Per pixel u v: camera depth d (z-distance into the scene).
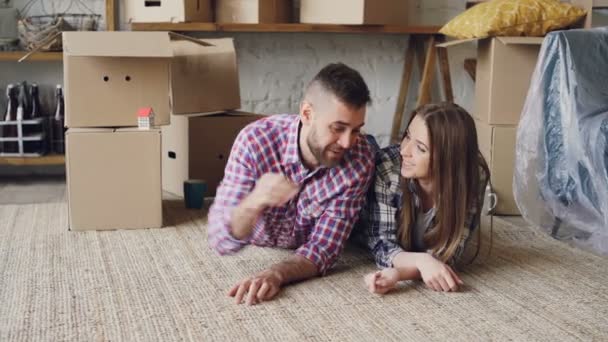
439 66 3.74
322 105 1.64
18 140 3.09
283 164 1.83
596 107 2.02
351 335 1.47
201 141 2.78
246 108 3.62
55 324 1.51
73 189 2.26
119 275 1.83
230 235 1.77
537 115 2.15
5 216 2.44
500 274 1.90
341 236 1.86
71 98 2.36
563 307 1.66
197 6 3.19
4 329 1.48
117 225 2.30
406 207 1.88
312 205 1.87
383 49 3.72
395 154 1.94
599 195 1.92
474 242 2.23
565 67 2.08
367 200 1.94
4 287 1.73
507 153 2.62
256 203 1.67
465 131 1.79
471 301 1.68
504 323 1.55
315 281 1.80
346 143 1.66
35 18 3.22
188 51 2.83
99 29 3.38
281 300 1.66
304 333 1.48
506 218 2.60
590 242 2.04
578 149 2.00
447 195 1.81
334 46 3.67
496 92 2.61
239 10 3.29
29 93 3.26
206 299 1.66
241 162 1.83
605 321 1.58
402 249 1.88
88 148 2.25
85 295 1.68
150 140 2.28
